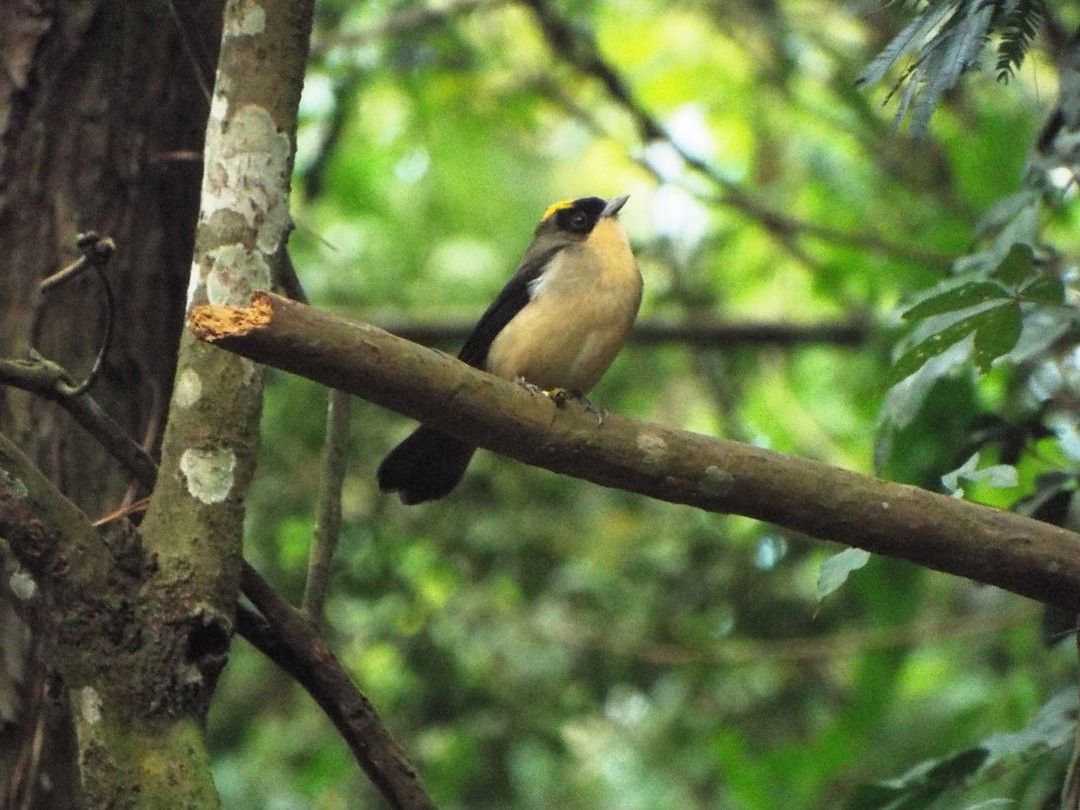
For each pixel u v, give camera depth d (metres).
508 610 12.96
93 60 7.38
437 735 12.54
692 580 13.29
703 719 13.48
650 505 13.77
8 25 7.35
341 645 12.44
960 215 13.35
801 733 13.20
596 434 5.48
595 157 18.47
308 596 6.57
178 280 7.46
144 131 7.43
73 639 5.19
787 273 16.39
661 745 13.77
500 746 12.52
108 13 7.42
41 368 5.73
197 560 5.42
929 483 10.05
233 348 4.88
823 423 15.73
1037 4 5.55
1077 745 5.86
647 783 14.03
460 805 12.48
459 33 15.02
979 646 13.00
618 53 17.19
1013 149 12.66
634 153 14.44
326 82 14.51
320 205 16.64
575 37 14.27
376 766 6.32
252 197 5.79
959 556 5.52
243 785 12.62
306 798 12.78
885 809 7.04
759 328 13.64
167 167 7.44
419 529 12.97
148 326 7.32
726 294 16.30
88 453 7.00
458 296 16.22
